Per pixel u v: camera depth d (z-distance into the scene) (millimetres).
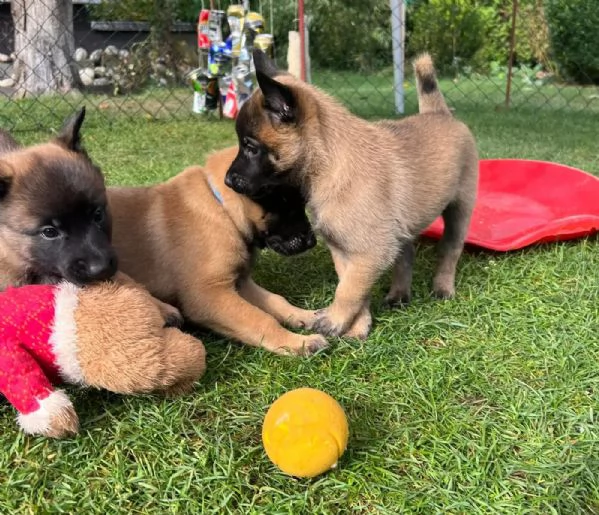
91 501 397
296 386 516
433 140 684
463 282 725
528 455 440
